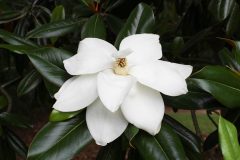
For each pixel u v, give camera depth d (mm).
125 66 497
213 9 789
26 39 678
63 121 521
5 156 875
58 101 485
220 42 1037
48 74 561
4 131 885
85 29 697
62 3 1033
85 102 481
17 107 1893
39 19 1011
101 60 496
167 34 1188
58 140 508
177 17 1392
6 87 1066
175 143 505
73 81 497
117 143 597
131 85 467
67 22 755
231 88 538
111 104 449
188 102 562
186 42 998
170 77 482
